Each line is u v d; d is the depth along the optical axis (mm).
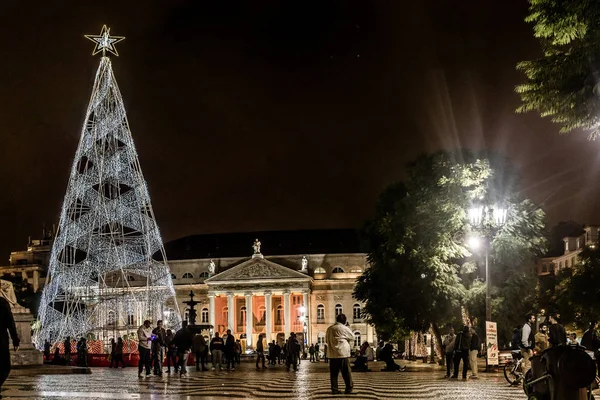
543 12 17531
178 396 21109
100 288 78375
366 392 22766
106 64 70312
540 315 56875
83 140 69938
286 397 20969
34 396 20547
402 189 55469
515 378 26203
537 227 46219
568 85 18016
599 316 60719
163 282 77188
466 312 46375
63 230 70312
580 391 11953
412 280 47438
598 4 16625
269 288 130750
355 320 132250
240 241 143375
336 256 136125
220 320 136375
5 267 164375
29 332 35812
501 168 46062
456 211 44406
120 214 71375
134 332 78188
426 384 26891
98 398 19828
